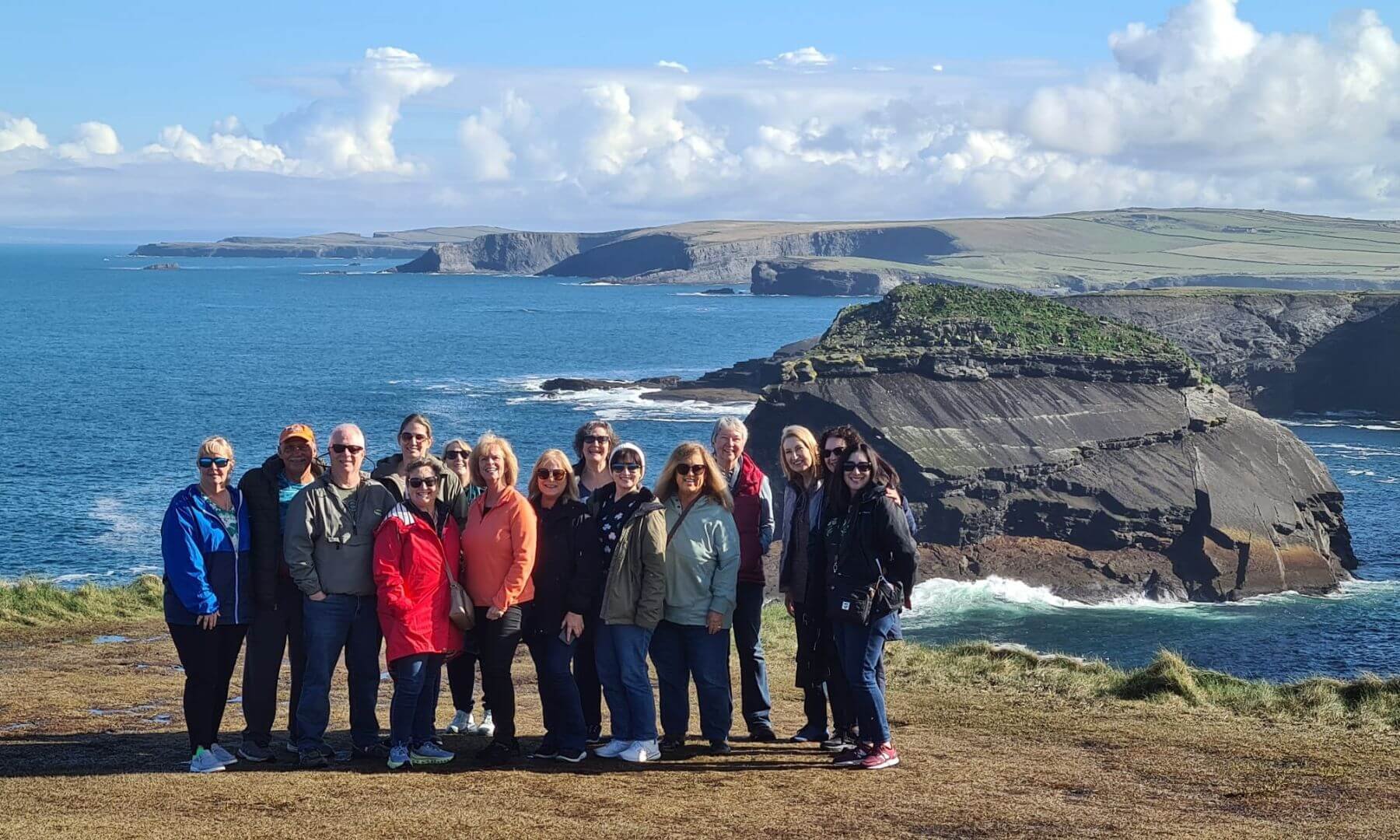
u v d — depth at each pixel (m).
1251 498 69.81
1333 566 67.38
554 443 91.88
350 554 9.92
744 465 11.38
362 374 140.38
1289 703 13.08
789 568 11.07
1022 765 10.07
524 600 10.11
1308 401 148.25
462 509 10.74
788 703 13.84
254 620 9.96
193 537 9.50
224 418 99.12
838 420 76.25
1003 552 66.44
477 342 192.00
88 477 70.75
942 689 14.47
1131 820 8.20
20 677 14.69
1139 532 66.94
